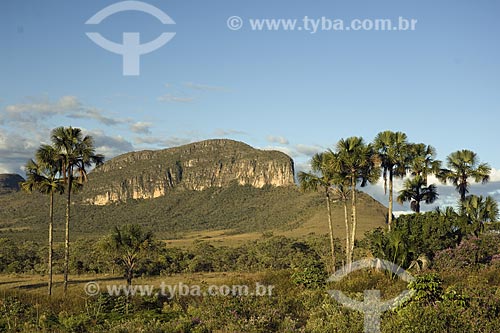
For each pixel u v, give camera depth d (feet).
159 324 51.80
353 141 118.42
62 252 271.49
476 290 47.75
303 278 77.41
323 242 271.08
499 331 40.19
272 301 60.23
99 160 116.47
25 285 158.92
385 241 85.56
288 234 480.23
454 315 42.01
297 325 52.01
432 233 105.40
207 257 258.16
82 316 56.95
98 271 217.56
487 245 97.30
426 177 129.29
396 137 128.77
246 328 49.60
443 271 88.43
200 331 49.21
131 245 128.67
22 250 278.67
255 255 264.11
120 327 50.98
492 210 113.70
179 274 218.18
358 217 498.69
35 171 113.60
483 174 125.59
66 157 112.47
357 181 121.08
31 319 58.03
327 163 119.96
